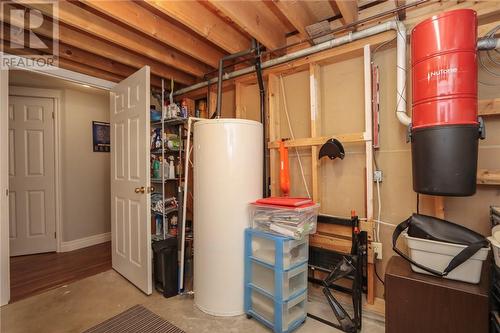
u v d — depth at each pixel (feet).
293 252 6.08
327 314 6.43
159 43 8.09
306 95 7.86
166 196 9.17
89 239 12.36
